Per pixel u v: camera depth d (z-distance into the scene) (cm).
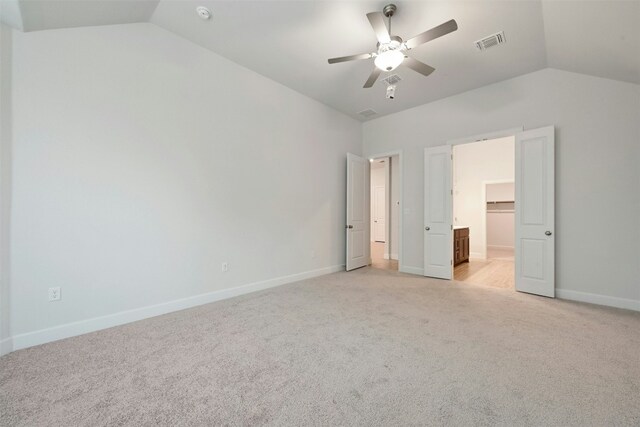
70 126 233
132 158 268
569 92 336
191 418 139
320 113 468
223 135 339
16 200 210
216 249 332
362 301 326
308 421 137
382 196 993
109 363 191
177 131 299
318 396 156
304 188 441
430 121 461
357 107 485
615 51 261
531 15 256
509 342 220
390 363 190
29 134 215
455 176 698
